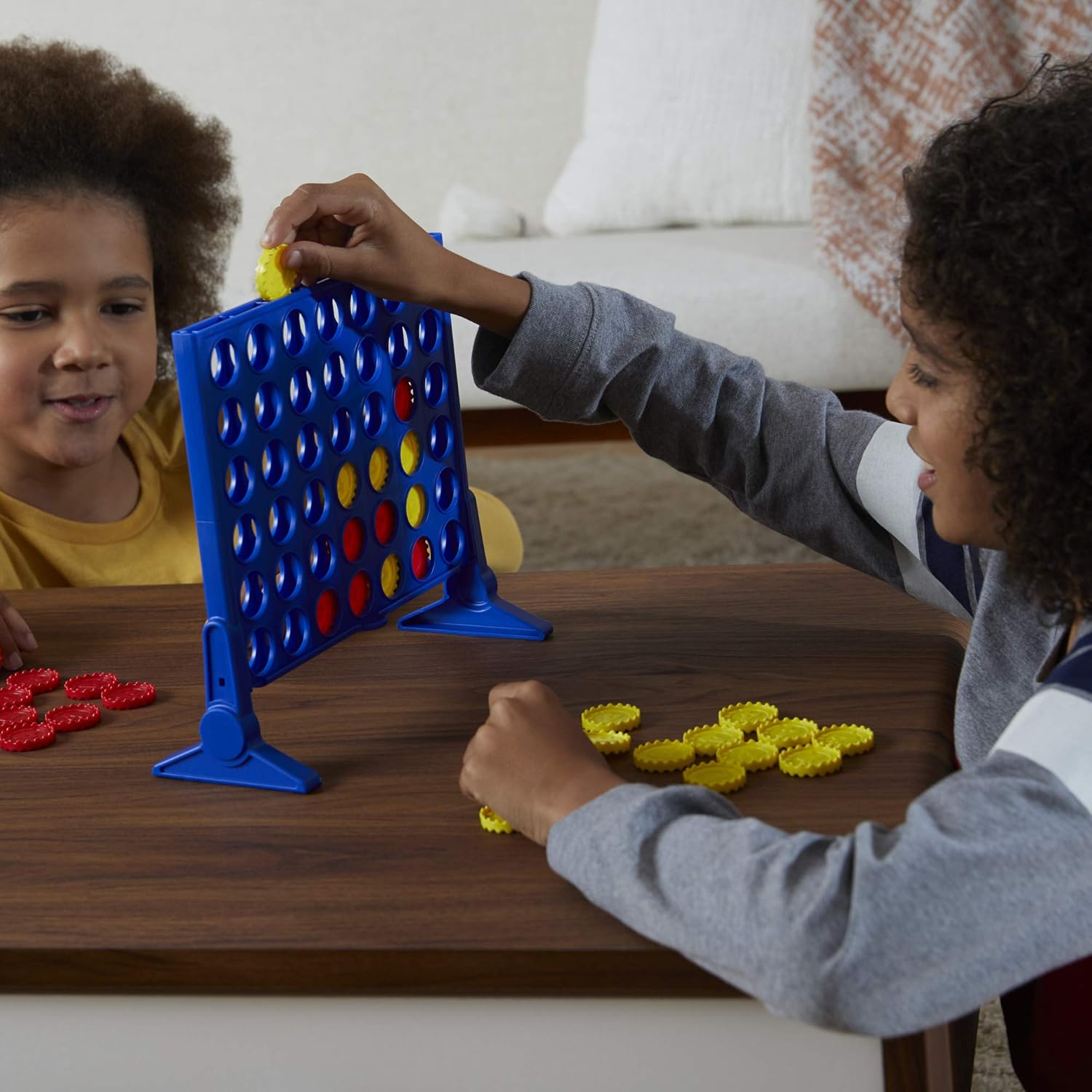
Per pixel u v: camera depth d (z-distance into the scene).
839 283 1.83
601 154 2.28
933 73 1.90
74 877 0.67
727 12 2.22
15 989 0.62
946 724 0.79
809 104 1.95
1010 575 0.67
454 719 0.81
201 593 1.06
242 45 2.58
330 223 0.85
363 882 0.65
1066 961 0.55
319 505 0.82
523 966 0.59
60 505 1.24
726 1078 0.60
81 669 0.93
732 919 0.56
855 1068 0.59
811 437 0.96
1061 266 0.59
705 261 1.91
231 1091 0.63
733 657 0.88
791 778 0.72
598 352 0.93
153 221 1.23
